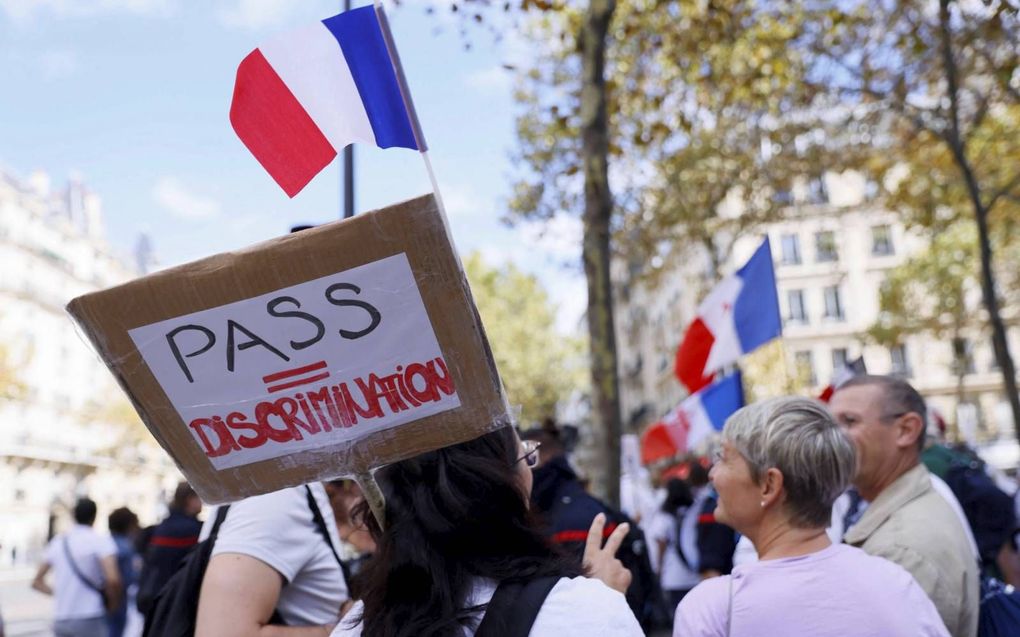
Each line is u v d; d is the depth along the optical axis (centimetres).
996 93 1373
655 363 5372
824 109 1532
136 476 6544
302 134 188
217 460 175
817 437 228
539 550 173
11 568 4666
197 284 163
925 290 3098
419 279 162
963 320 3044
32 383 5312
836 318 4284
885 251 4272
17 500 5159
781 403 239
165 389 171
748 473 232
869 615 206
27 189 6006
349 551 351
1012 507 525
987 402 4253
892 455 292
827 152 1691
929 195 1684
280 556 236
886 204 1770
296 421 172
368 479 174
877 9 1265
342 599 255
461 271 162
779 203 1875
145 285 164
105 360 169
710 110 1421
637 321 5778
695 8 1098
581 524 430
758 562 223
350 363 168
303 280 163
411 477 173
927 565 261
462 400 168
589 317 728
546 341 5072
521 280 5156
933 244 2931
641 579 468
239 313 165
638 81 1270
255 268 162
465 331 165
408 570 166
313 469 174
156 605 254
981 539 511
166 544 532
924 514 276
